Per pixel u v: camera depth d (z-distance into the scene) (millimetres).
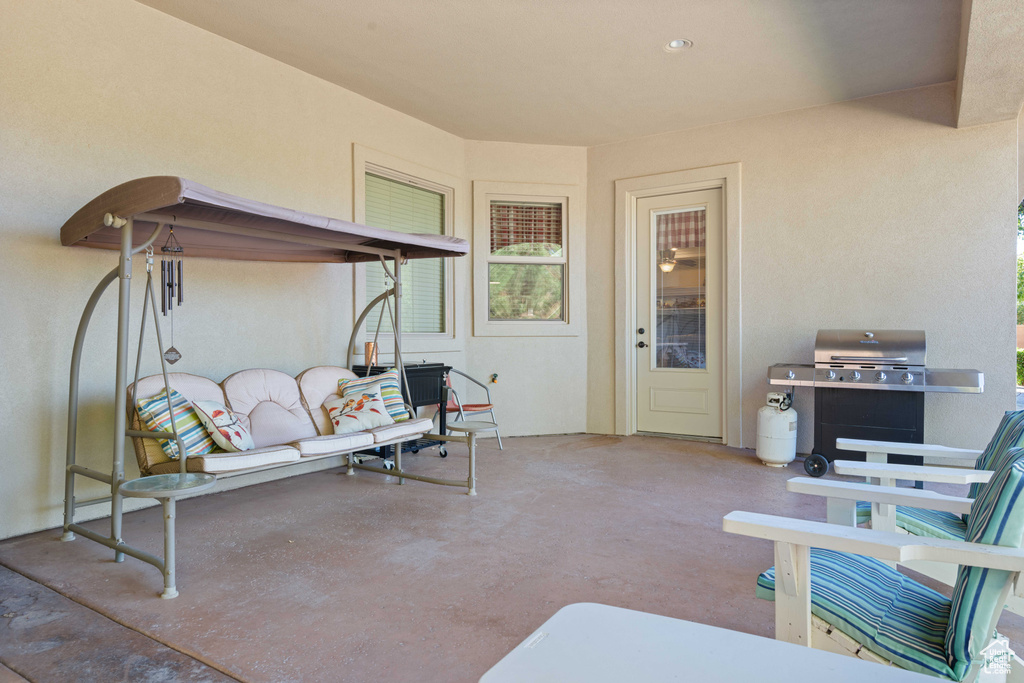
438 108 5188
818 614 1462
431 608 2311
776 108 5215
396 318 4219
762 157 5363
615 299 6066
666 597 2395
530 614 2260
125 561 2783
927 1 3553
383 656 1970
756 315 5379
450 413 5520
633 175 5980
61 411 3279
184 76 3777
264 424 3664
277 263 4340
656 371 6004
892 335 4449
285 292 4398
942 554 1233
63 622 2209
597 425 6191
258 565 2730
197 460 2781
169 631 2131
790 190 5246
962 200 4645
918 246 4789
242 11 3664
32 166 3152
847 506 1959
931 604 1541
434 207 5773
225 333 4027
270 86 4266
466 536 3111
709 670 759
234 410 3617
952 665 1280
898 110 4844
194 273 3863
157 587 2498
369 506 3650
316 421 3971
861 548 1267
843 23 3809
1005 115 4367
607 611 928
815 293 5152
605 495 3889
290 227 3535
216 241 3672
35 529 3191
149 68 3613
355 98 4875
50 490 3244
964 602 1263
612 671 756
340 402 3996
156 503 3678
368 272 5133
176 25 3740
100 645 2047
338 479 4344
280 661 1939
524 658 789
